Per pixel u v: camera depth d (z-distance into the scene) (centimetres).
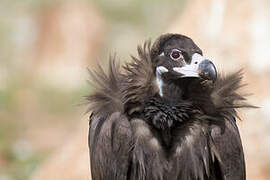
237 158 1024
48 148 2588
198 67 982
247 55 1570
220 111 1015
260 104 1534
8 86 3091
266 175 1536
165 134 998
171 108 998
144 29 3628
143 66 1017
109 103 1020
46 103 2988
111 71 1039
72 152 1672
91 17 3341
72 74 3178
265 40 1570
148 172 998
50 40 3259
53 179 1659
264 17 1587
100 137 1016
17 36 3372
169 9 3744
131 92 1007
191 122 1005
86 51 3247
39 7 3388
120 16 3728
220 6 1620
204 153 1001
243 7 1605
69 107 2956
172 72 1001
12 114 2884
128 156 1000
